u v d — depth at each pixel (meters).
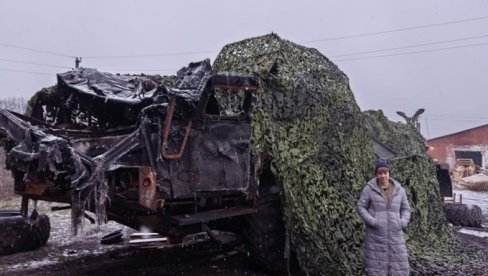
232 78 4.45
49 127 5.45
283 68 5.80
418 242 6.79
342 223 5.48
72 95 5.39
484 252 6.97
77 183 3.72
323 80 6.23
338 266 5.12
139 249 6.38
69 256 5.98
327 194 5.52
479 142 32.03
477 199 18.02
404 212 4.21
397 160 7.27
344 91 6.51
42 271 5.20
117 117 5.52
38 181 4.31
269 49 6.01
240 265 5.73
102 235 7.37
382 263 4.11
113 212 4.57
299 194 5.25
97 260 5.80
